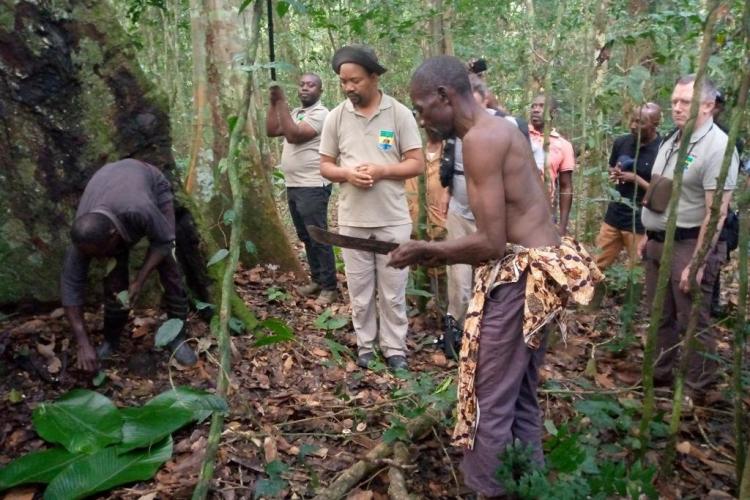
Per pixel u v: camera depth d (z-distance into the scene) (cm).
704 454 301
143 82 366
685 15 325
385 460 266
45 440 277
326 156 371
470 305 244
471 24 729
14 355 311
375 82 357
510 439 239
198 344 340
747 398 346
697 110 241
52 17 337
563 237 243
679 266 346
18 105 338
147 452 268
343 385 332
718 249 345
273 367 352
